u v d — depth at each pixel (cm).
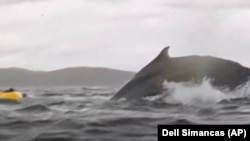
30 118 2500
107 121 2298
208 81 3003
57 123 2305
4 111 2888
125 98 3100
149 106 2883
